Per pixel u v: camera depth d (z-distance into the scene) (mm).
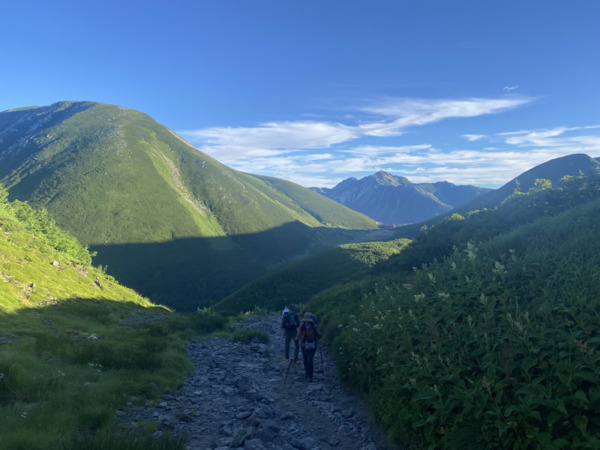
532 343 5410
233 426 6434
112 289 33969
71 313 18641
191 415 6875
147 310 28938
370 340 8977
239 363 12047
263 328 21078
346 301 19656
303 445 5852
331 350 12672
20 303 17047
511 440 4418
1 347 9492
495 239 12906
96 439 4664
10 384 6578
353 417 7312
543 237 10766
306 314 10086
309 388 9203
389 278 19344
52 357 9352
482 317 6828
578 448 3943
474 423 4859
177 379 9117
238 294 87250
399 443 5965
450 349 6367
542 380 4867
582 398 4164
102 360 9469
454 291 8617
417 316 8516
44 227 38031
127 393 7492
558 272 7605
